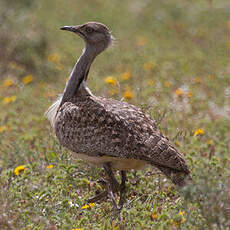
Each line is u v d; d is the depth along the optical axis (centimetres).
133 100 1914
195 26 3956
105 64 2880
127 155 1254
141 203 1348
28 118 2059
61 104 1455
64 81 2381
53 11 4134
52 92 2275
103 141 1282
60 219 1219
